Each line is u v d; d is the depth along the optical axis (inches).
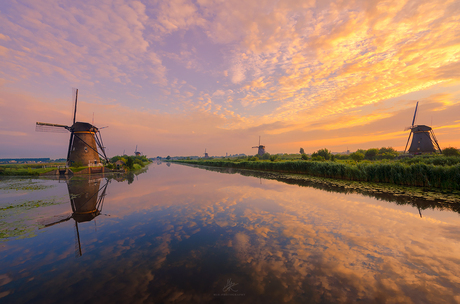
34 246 237.0
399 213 345.7
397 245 226.8
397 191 519.2
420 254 205.2
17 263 198.2
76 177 1120.8
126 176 1142.3
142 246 235.0
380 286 154.9
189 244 238.8
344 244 231.9
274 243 238.2
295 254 209.9
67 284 162.7
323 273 174.2
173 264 192.7
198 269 183.0
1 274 178.7
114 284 161.8
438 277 165.6
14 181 946.7
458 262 188.5
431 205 390.6
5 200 495.2
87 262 199.0
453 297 140.9
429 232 261.7
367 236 253.4
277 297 142.6
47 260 203.6
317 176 916.0
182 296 145.1
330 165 853.8
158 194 558.9
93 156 1513.3
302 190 583.2
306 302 136.7
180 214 365.7
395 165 635.5
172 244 239.8
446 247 219.6
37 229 294.2
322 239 247.0
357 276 169.0
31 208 415.5
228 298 141.8
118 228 297.1
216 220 328.2
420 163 582.9
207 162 2529.5
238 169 1662.2
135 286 158.6
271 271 178.4
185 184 756.6
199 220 330.0
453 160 724.0
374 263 189.8
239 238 254.5
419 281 160.7
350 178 767.1
